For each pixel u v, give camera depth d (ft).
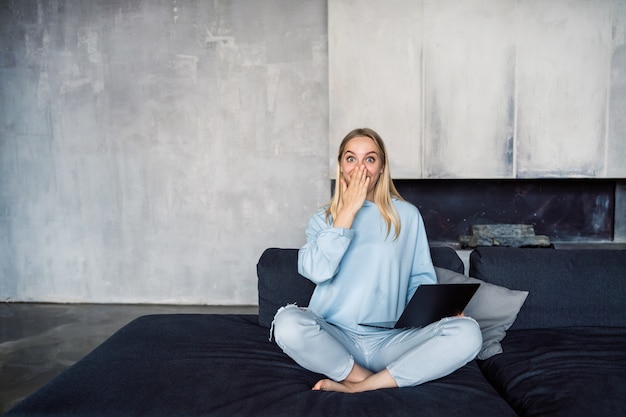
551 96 11.84
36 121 13.57
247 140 13.26
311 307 6.28
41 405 4.76
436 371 5.34
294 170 13.25
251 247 13.51
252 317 7.79
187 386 5.12
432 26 11.85
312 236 6.57
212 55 13.14
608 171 11.89
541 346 6.31
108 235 13.73
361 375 5.60
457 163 12.08
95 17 13.23
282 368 5.79
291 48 12.99
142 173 13.51
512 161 12.01
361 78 12.04
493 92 11.91
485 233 12.96
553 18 11.70
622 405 4.78
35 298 13.99
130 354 5.99
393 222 6.37
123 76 13.32
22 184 13.76
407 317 5.60
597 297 7.07
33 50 13.42
